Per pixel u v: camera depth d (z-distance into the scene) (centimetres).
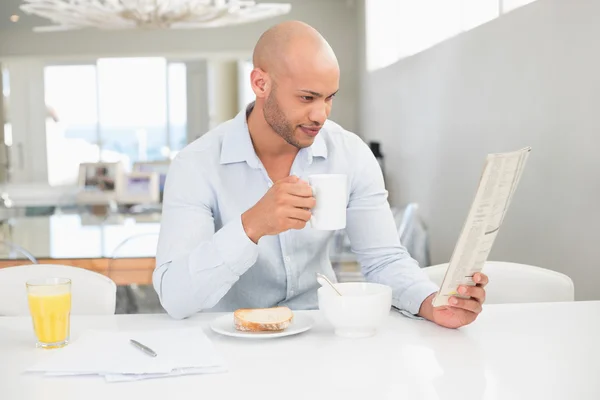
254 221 136
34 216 416
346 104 868
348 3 860
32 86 927
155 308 324
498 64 351
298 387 109
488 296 191
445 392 107
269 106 149
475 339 134
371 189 172
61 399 106
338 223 130
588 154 258
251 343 133
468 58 400
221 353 127
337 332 137
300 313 155
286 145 163
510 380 112
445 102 450
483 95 375
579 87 264
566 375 114
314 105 146
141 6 493
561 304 161
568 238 276
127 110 943
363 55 787
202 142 167
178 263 144
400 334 138
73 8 498
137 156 948
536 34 302
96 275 181
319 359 123
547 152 294
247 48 873
